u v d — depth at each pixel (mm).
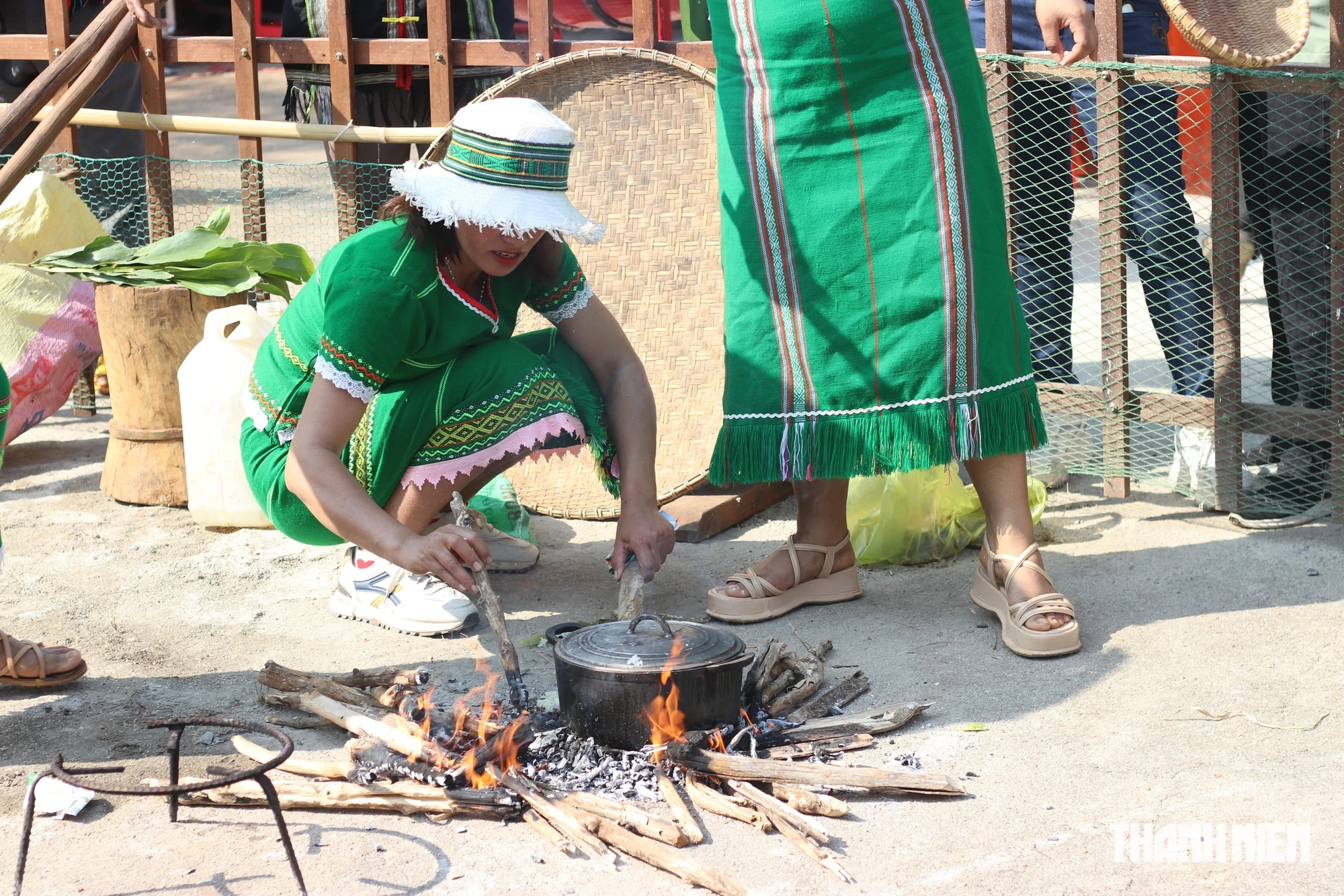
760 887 2074
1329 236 3643
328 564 3674
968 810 2287
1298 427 3689
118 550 3791
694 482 3783
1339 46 3463
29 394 4504
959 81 2939
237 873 2143
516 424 2854
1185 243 3908
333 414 2635
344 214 4617
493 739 2400
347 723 2533
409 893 2082
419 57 4477
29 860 2189
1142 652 2920
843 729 2555
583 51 3918
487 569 3590
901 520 3553
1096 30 3500
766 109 2994
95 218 4801
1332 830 2174
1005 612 3010
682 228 3902
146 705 2787
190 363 3854
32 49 5012
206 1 9734
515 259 2619
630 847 2166
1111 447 3996
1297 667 2803
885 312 2979
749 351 3088
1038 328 4105
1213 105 3584
